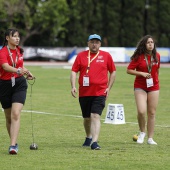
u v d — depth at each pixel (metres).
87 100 26.48
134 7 167.00
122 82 77.50
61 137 30.45
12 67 24.53
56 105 47.69
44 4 151.50
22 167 21.73
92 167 21.83
